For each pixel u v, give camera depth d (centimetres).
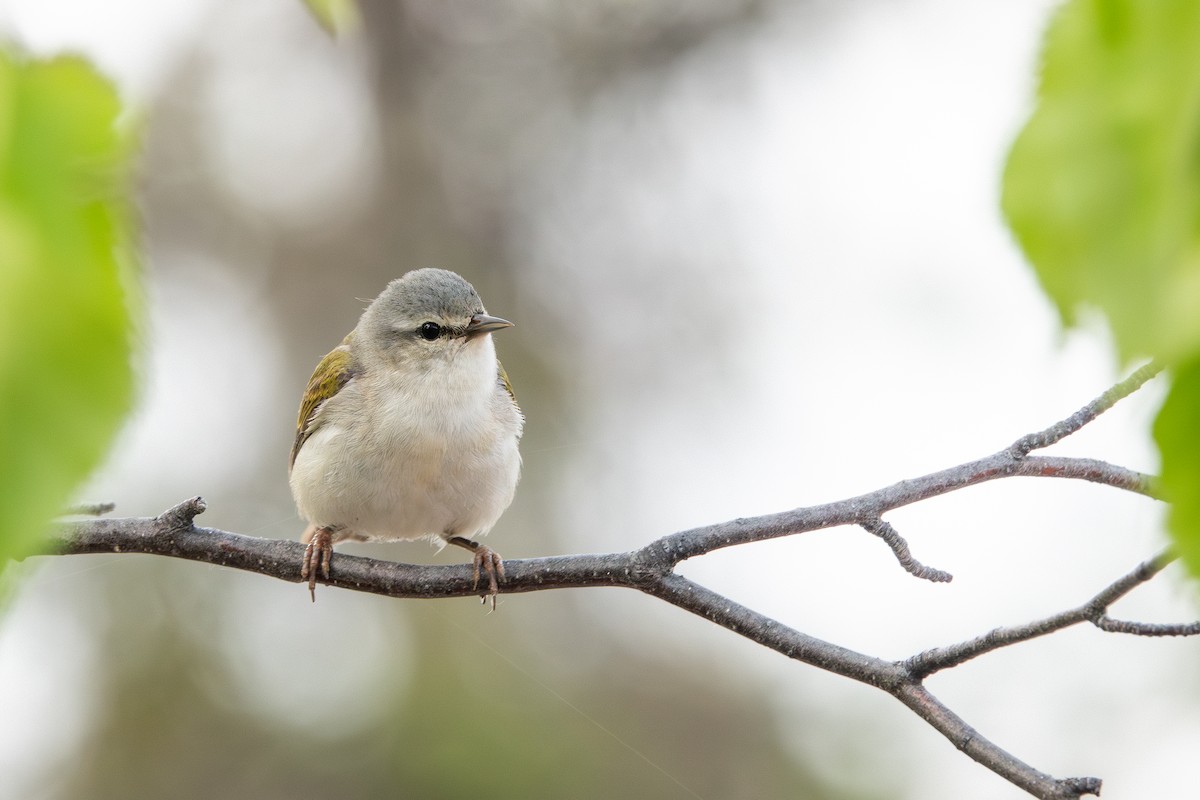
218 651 1505
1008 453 606
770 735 1507
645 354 1723
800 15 1691
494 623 1531
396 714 1458
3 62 130
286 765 1452
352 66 1852
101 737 1460
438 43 1859
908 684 546
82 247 128
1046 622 526
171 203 1769
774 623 584
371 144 1881
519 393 1688
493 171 1825
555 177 1797
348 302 1812
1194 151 120
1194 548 122
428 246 1820
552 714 1479
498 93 1834
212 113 1803
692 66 1744
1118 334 120
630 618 1580
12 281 125
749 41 1716
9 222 126
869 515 600
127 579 1497
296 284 1823
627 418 1702
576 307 1759
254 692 1499
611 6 1783
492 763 1420
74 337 125
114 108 132
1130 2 129
